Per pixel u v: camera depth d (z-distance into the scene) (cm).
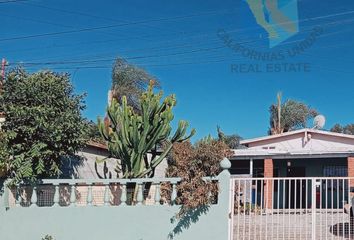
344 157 2145
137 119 1152
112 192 1129
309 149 2266
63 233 1025
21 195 1063
